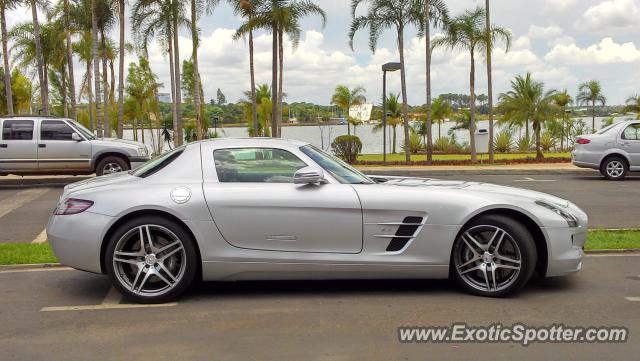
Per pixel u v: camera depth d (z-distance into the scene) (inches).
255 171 222.7
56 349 171.8
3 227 394.0
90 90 1359.5
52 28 1116.5
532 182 665.6
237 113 1932.8
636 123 679.7
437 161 991.0
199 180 220.1
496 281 218.8
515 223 215.8
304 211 214.4
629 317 197.2
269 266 215.0
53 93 1593.3
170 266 217.0
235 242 214.8
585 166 693.9
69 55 1106.1
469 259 221.1
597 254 290.2
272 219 214.2
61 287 237.8
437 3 962.1
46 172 625.9
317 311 205.0
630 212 437.1
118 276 213.3
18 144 616.7
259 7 952.9
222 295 224.8
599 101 1781.5
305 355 165.9
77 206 215.9
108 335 183.2
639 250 294.0
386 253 217.3
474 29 957.2
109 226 211.8
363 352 167.9
